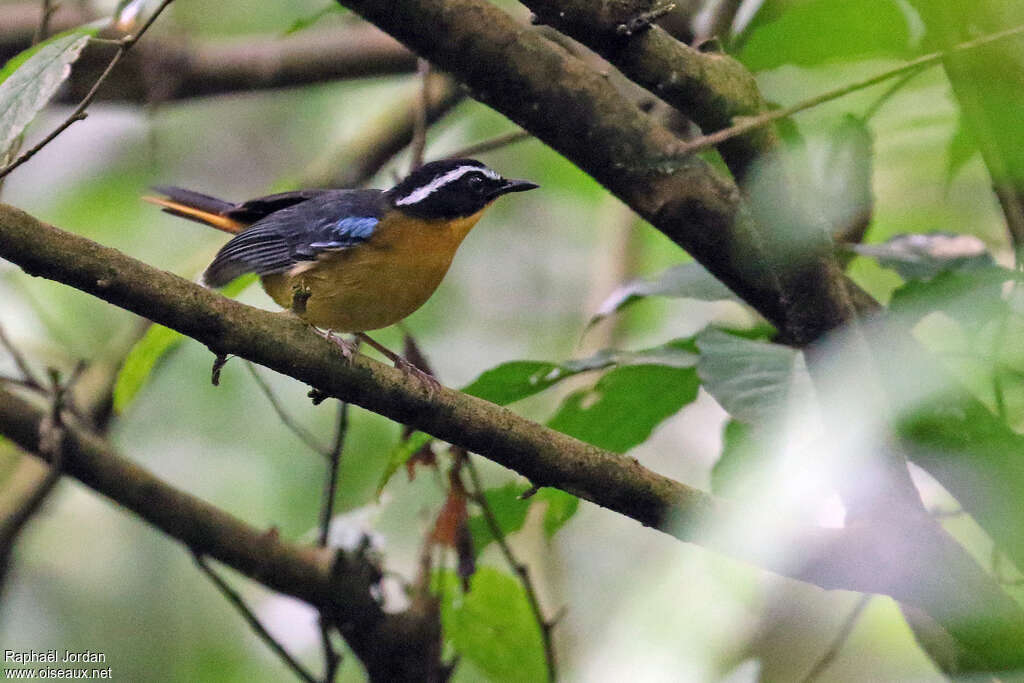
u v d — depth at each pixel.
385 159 13.91
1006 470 6.78
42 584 13.98
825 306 7.39
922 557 7.12
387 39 14.28
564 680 13.03
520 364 7.80
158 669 13.78
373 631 9.49
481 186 11.04
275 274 10.67
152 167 14.11
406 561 13.18
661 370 8.45
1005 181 6.55
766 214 7.38
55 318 14.59
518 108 7.79
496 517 9.55
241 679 13.58
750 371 7.34
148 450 14.47
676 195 7.87
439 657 9.59
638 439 8.78
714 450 15.07
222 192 16.55
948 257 8.25
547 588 13.41
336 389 6.77
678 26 10.17
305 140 16.84
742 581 13.47
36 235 5.97
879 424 6.68
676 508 7.13
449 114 15.06
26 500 11.45
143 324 12.73
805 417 7.08
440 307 15.88
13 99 6.55
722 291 8.42
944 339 8.77
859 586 7.21
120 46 6.59
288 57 14.23
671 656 13.05
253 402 14.77
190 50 14.21
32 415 9.45
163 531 9.39
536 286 16.41
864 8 7.78
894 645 12.44
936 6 5.50
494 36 7.56
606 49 7.25
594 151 7.85
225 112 16.97
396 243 10.35
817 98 6.93
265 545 9.42
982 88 5.34
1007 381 7.21
